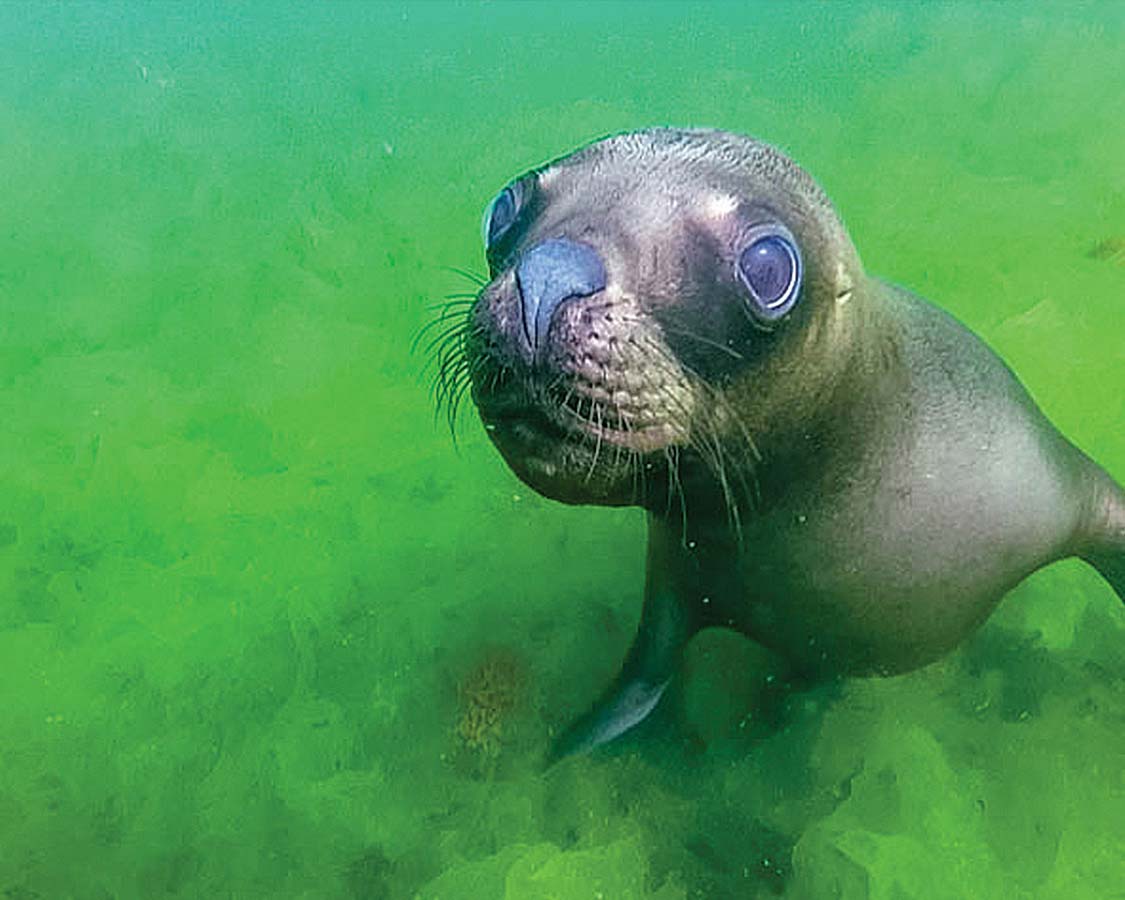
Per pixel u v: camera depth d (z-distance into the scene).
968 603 0.47
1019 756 0.50
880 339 0.44
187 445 0.77
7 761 0.56
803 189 0.42
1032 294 0.81
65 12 2.13
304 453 0.76
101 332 0.93
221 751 0.56
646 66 1.48
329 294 0.93
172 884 0.50
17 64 1.76
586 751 0.52
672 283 0.37
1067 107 1.12
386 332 0.87
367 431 0.77
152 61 1.73
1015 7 1.48
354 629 0.62
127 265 1.04
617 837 0.50
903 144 1.09
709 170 0.39
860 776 0.50
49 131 1.42
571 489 0.39
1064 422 0.67
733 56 1.49
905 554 0.45
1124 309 0.79
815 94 1.28
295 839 0.52
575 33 1.71
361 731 0.56
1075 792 0.48
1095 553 0.51
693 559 0.48
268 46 1.78
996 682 0.54
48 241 1.10
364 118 1.38
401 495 0.72
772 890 0.47
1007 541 0.46
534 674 0.58
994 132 1.09
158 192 1.21
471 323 0.37
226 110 1.46
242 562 0.68
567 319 0.35
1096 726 0.52
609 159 0.40
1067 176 0.98
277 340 0.86
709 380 0.38
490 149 1.21
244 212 1.13
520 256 0.37
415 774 0.54
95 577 0.68
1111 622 0.56
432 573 0.66
